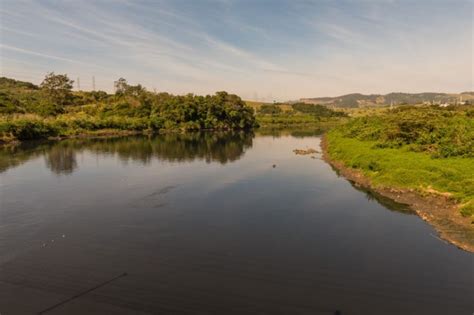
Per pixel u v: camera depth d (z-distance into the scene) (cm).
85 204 2984
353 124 7562
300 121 15862
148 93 14275
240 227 2448
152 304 1540
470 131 4312
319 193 3322
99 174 4197
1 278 1764
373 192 3284
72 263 1923
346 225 2464
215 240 2223
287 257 1978
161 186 3606
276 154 6125
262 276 1775
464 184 2806
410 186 3125
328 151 6028
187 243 2183
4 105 10319
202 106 12275
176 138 9088
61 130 8531
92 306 1527
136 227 2456
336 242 2177
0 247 2127
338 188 3509
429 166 3344
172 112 11419
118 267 1877
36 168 4541
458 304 1530
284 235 2297
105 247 2128
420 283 1697
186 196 3231
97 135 9244
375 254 2005
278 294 1614
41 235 2312
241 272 1817
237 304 1541
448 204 2692
